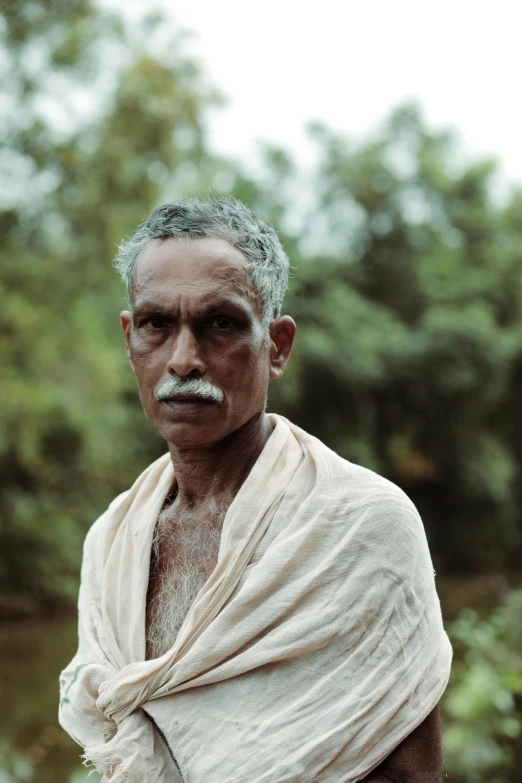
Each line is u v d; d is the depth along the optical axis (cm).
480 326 2138
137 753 154
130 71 1439
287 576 157
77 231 1407
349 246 2362
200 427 165
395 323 2214
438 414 2216
